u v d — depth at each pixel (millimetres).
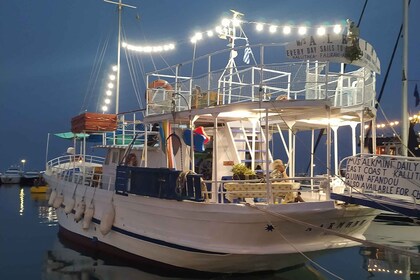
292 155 12344
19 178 48906
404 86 16625
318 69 11195
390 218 20672
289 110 10469
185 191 9469
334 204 9141
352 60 9016
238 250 9133
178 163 12438
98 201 12930
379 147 27578
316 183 14859
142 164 12492
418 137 24781
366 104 10336
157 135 13102
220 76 11023
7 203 29500
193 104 11312
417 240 16125
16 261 12398
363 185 9398
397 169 8719
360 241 7828
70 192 15258
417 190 8320
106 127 14672
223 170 12281
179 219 9789
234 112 10898
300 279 10461
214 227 9227
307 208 8922
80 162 17484
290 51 9156
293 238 9367
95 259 12367
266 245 9234
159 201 10172
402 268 11820
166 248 10094
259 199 10344
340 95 11016
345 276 10922
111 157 14914
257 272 10328
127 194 11281
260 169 12398
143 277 10266
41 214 23672
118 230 11781
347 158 9922
